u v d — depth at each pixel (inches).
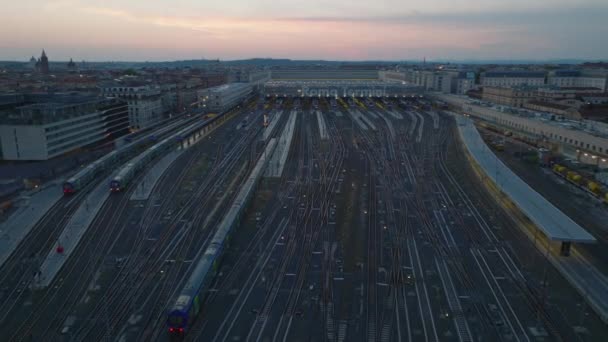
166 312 2347.4
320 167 5255.9
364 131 7687.0
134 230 3393.2
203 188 4436.5
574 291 2576.3
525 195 3597.4
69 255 2982.3
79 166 5221.5
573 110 7642.7
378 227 3484.3
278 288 2586.1
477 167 5004.9
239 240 3211.1
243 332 2185.0
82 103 6033.5
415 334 2183.8
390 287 2608.3
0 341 2105.1
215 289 2561.5
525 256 2999.5
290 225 3501.5
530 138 6614.2
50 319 2283.5
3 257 2942.9
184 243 3176.7
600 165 5032.0
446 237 3304.6
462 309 2391.7
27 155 5226.4
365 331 2202.3
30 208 3801.7
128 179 4522.6
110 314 2329.0
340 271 2787.9
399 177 4872.0
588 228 3440.0
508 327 2237.9
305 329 2215.8
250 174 4820.4
